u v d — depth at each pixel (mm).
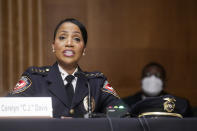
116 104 4332
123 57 9586
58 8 9195
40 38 8617
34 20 8617
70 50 4195
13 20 8477
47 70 4344
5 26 8445
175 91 9633
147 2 9734
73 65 4270
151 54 9680
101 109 4367
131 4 9672
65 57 4195
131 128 3125
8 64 8383
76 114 4082
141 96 7582
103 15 9531
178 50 9742
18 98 3295
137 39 9664
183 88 9680
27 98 3311
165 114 3680
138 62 9625
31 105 3301
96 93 4301
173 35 9758
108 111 3754
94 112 4172
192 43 9781
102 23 9523
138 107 3742
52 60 8648
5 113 3250
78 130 3035
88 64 9438
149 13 9734
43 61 8594
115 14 9586
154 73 7031
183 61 9750
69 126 3033
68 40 4199
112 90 4488
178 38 9766
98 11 9508
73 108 4090
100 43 9500
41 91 4148
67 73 4289
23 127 2975
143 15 9703
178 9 9789
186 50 9766
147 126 3148
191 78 9727
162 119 3199
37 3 8656
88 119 3092
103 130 3074
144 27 9695
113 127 3086
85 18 9430
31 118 3023
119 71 9547
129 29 9641
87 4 9445
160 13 9758
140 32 9680
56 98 4109
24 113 3277
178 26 9766
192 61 9773
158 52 9703
